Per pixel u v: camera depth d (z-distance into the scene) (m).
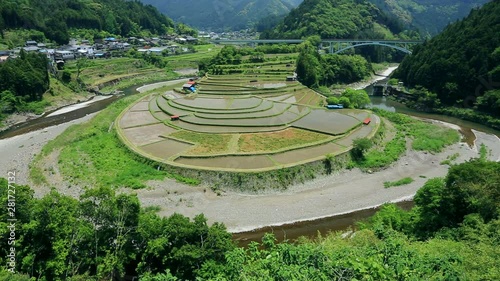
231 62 137.38
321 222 46.59
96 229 28.61
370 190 53.88
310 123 75.81
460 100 97.94
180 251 26.64
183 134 70.50
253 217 47.16
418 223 35.72
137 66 157.50
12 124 88.56
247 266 18.20
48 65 123.75
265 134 70.06
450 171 37.09
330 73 134.00
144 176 54.69
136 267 28.88
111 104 100.62
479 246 22.47
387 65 182.38
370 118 80.31
